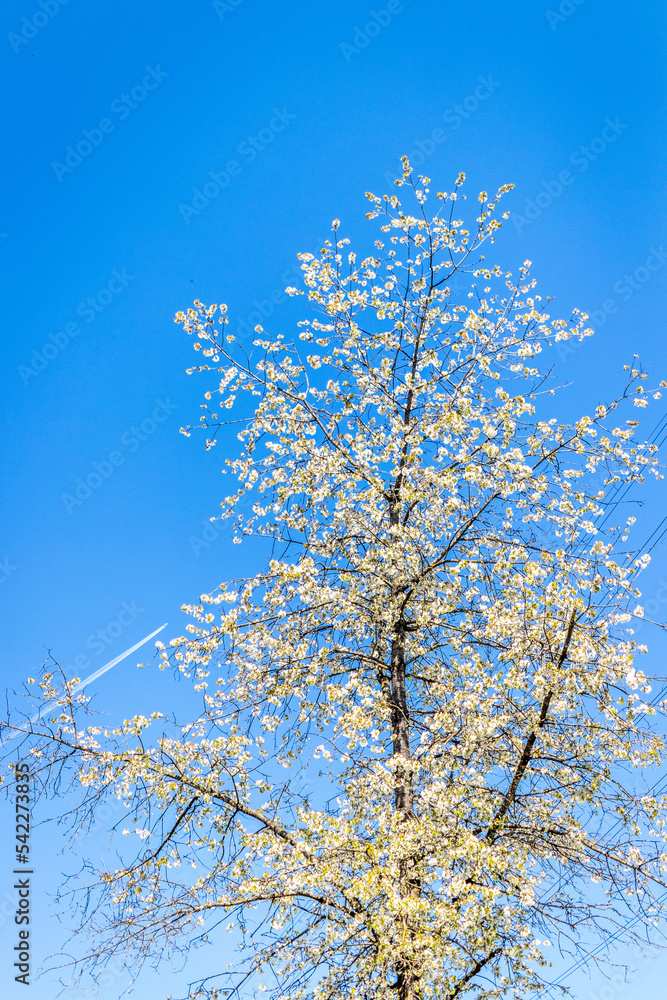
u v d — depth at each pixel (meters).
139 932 6.38
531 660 6.73
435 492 8.09
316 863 6.26
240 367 8.70
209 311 8.66
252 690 7.80
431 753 6.84
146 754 6.91
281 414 8.53
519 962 6.54
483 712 6.69
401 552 7.66
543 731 6.52
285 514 8.69
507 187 8.66
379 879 5.96
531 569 6.54
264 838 6.62
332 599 7.71
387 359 9.06
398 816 6.44
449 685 7.73
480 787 6.73
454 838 6.38
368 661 8.12
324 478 8.45
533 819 6.71
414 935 5.96
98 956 6.28
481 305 9.10
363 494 8.27
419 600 8.02
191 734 7.44
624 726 6.55
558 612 6.58
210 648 7.88
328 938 6.23
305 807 7.34
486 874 6.30
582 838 6.47
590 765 6.62
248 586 8.16
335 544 8.39
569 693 6.61
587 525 7.61
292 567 7.60
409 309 9.01
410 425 8.27
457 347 8.52
